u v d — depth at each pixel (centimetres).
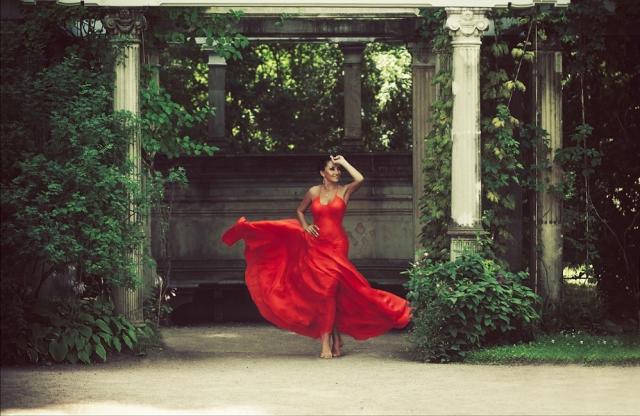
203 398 923
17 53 1280
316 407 877
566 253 1562
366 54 2562
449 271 1209
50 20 1273
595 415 846
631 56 1525
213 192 2022
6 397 921
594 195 1534
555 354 1160
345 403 899
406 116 2573
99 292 1276
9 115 1210
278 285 1312
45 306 1214
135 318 1259
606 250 1538
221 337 1638
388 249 1991
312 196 1309
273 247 1322
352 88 1998
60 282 1365
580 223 1520
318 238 1293
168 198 2016
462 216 1262
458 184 1263
